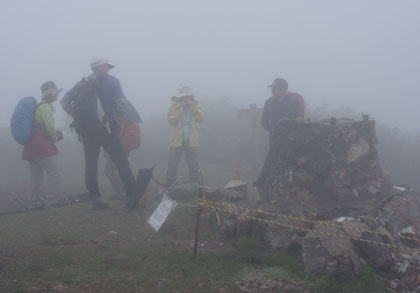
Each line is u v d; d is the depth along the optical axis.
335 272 4.57
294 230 5.50
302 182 6.53
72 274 4.48
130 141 8.25
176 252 5.39
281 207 6.12
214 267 4.84
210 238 6.04
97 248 5.47
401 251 5.19
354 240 4.96
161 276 4.55
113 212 7.51
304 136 6.71
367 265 4.81
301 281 4.48
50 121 8.05
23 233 6.16
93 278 4.40
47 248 5.44
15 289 4.04
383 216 5.75
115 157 7.67
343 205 6.05
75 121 7.59
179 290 4.23
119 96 7.52
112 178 8.68
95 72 7.66
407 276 4.74
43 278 4.35
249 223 5.95
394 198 6.16
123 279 4.41
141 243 5.76
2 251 5.22
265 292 4.29
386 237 5.17
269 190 6.80
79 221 6.92
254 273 4.65
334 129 6.57
